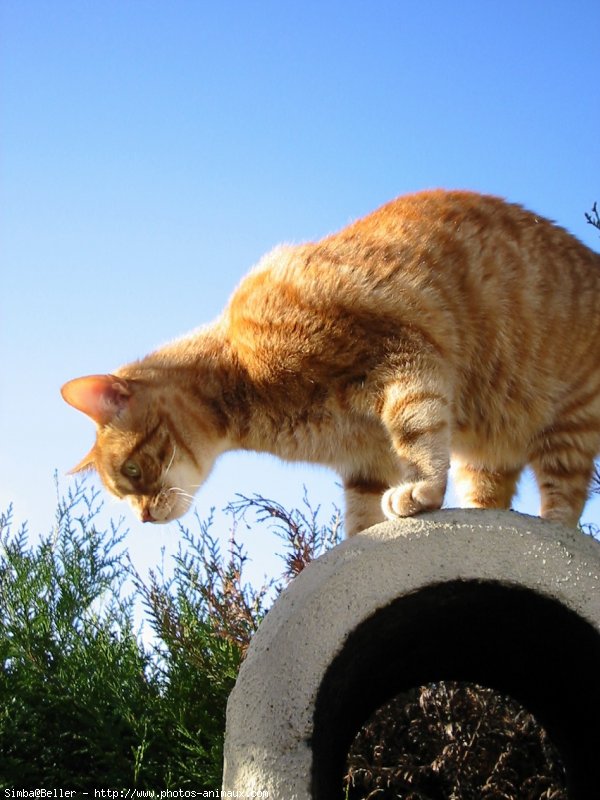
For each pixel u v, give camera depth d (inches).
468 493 46.3
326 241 43.1
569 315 44.1
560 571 31.9
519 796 44.4
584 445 44.0
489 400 43.2
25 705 44.2
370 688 37.5
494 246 43.6
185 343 44.7
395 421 39.2
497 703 45.8
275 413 41.9
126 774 42.4
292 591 32.5
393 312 40.4
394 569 32.2
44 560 49.0
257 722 31.4
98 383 44.0
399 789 44.6
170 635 45.4
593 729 36.3
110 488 45.7
